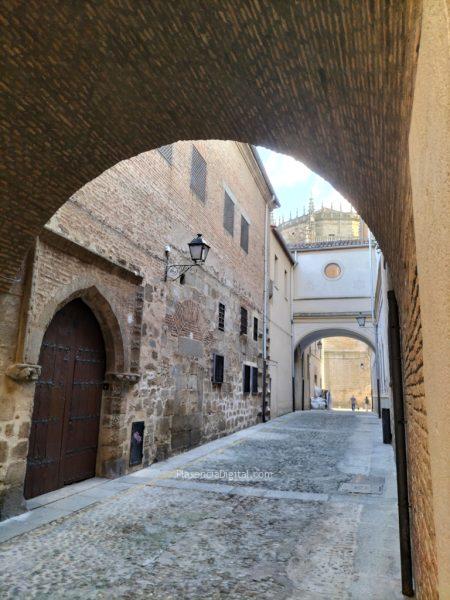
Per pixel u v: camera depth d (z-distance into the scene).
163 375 9.58
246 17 3.21
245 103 4.31
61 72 3.94
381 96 2.68
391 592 3.74
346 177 4.42
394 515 5.82
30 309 5.71
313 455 10.54
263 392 18.58
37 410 6.36
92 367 7.64
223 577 3.98
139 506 6.10
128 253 8.20
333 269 25.98
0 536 4.81
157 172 9.55
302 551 4.60
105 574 3.99
